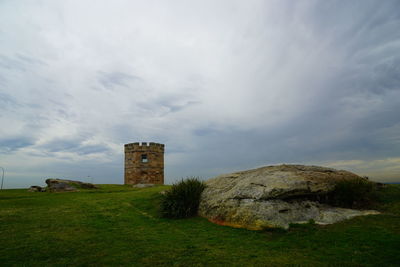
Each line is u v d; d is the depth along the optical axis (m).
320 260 6.91
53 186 27.89
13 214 14.02
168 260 7.23
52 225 11.66
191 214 13.95
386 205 12.10
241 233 10.11
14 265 6.91
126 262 7.11
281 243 8.60
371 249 7.34
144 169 41.94
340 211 11.27
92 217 13.64
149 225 11.98
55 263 7.05
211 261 7.09
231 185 14.27
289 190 11.52
